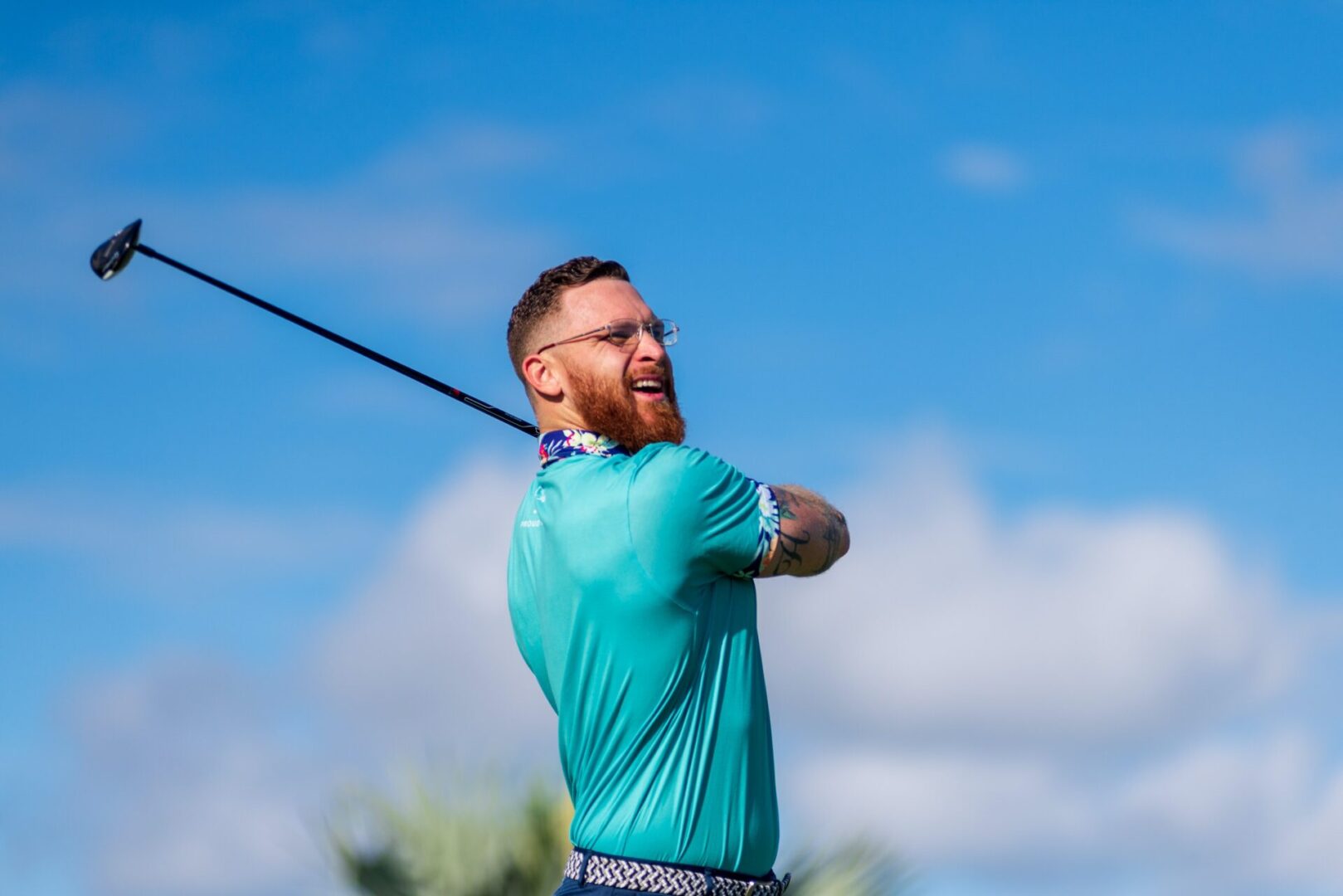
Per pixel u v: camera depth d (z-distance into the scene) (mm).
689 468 11953
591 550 12016
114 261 14062
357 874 20391
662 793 11719
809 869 19156
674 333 13023
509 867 20500
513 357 13086
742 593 12281
